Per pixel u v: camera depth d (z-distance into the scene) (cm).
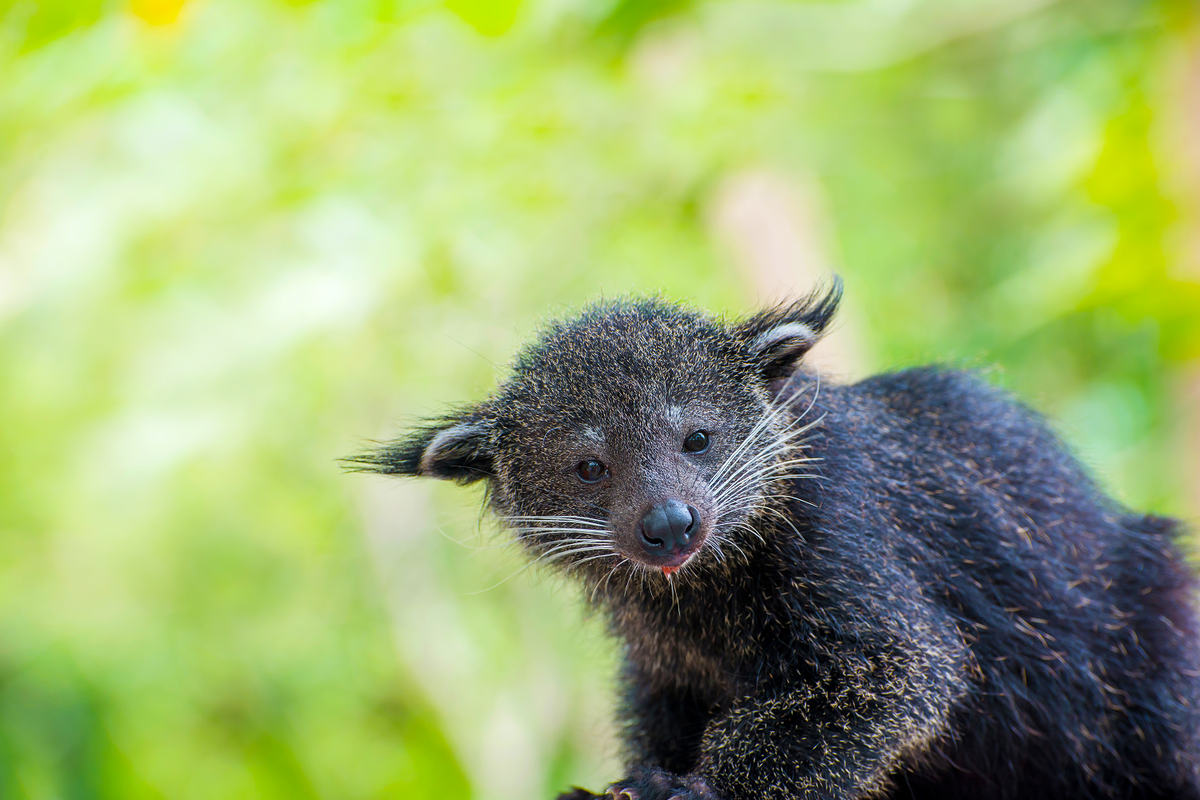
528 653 1366
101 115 1103
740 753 639
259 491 1348
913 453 722
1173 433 1346
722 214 1313
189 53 1069
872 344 1449
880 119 1541
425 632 1361
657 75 1213
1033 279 1373
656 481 665
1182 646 749
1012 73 1593
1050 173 1448
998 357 1481
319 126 1124
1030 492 739
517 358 747
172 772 1323
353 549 1436
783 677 664
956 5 1252
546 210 1224
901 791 731
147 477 1270
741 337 718
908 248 1703
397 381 1229
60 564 1397
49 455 1356
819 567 661
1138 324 1281
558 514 705
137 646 1362
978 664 701
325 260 1163
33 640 1294
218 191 1157
